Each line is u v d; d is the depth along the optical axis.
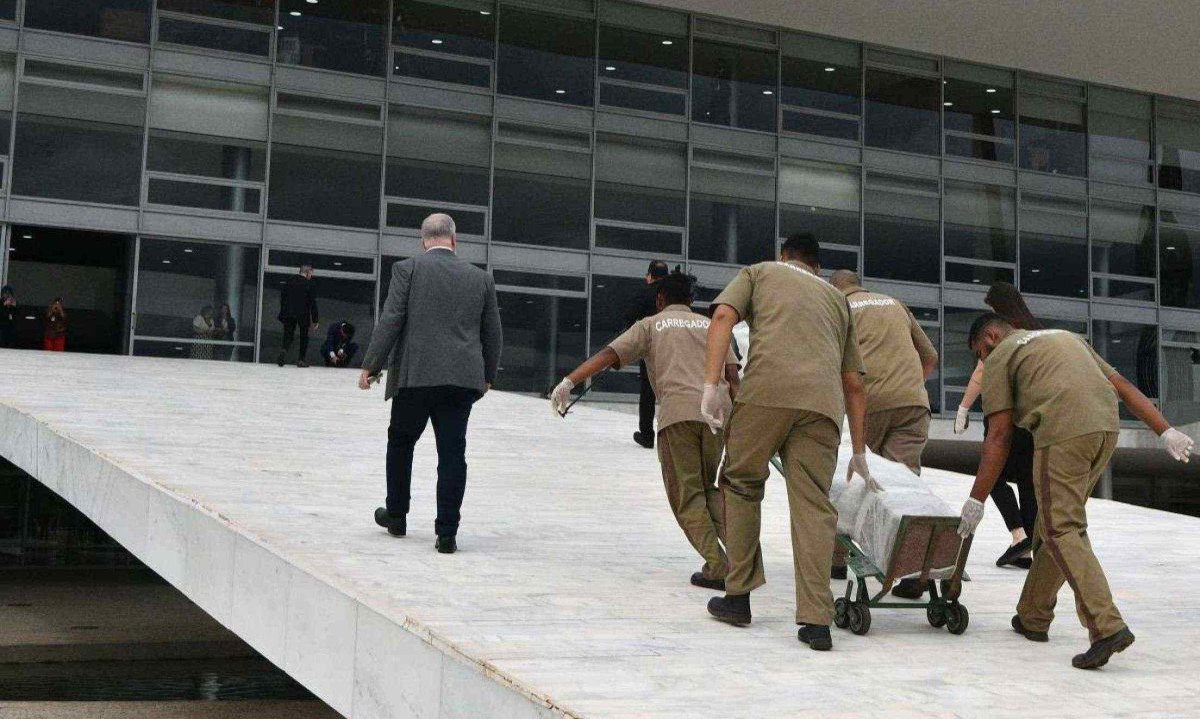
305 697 10.45
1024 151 25.45
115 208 19.45
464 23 21.72
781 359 4.34
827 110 24.00
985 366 4.63
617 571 5.73
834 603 4.80
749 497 4.53
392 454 6.16
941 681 3.88
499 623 4.36
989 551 7.35
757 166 23.28
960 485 10.98
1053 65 25.23
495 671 3.66
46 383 12.53
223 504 6.59
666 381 5.46
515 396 17.42
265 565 5.47
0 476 18.39
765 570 6.08
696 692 3.55
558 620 4.49
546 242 21.75
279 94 20.53
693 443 5.41
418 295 5.79
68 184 19.30
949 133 24.91
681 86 22.94
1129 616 5.45
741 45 23.47
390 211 20.95
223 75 20.25
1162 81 25.88
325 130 20.73
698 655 4.06
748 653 4.14
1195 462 26.28
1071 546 4.32
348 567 5.25
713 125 23.08
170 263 19.77
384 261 20.83
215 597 6.01
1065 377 4.45
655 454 11.55
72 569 18.59
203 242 19.95
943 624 4.87
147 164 19.72
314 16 20.89
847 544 4.80
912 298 24.11
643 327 5.62
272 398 13.21
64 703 8.93
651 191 22.52
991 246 24.86
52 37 19.41
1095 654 4.18
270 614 5.36
